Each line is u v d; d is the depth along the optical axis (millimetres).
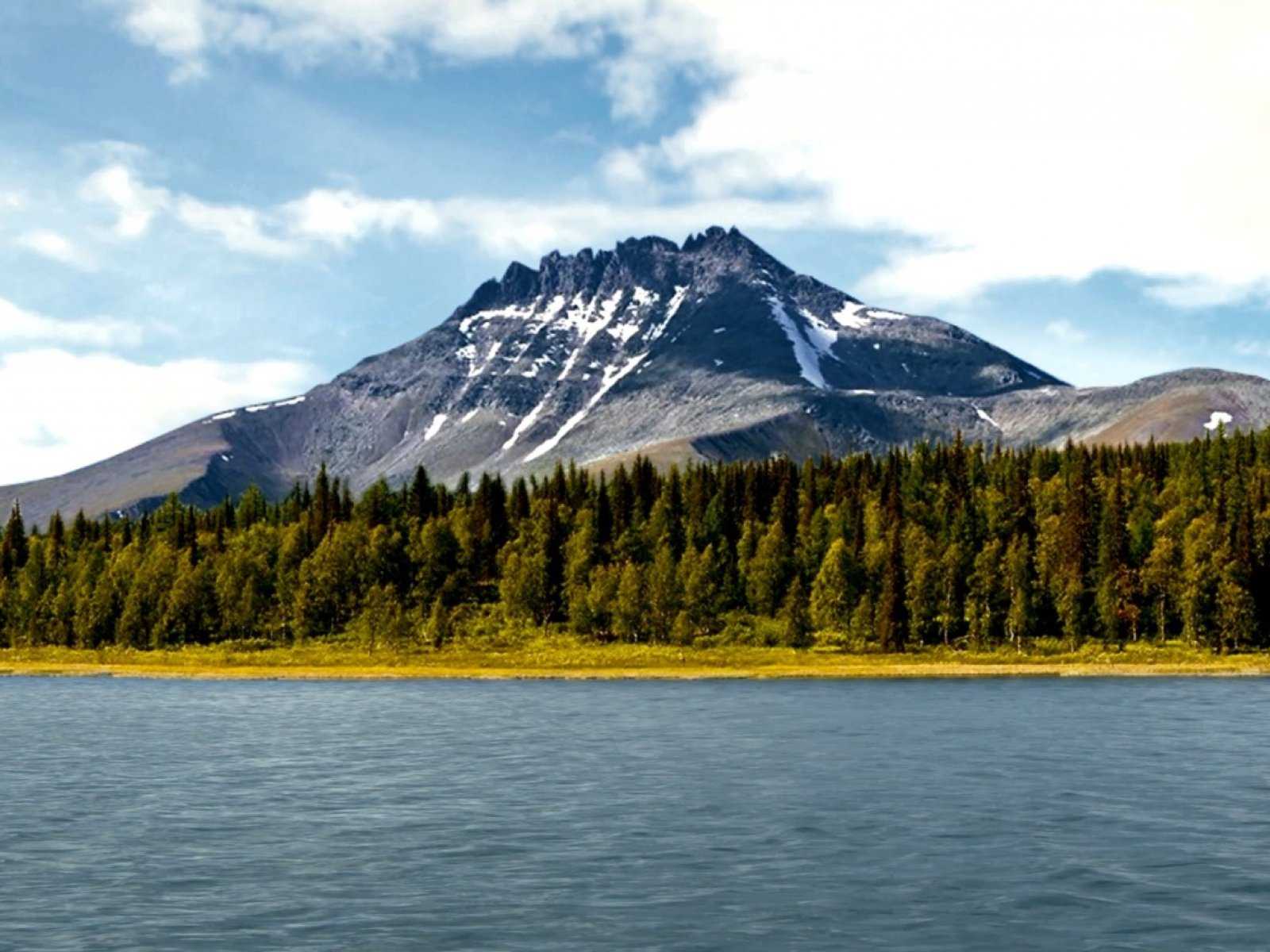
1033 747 87875
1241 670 168000
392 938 40688
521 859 52062
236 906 44688
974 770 76688
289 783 74312
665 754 86438
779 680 164875
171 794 70125
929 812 62406
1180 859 51094
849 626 198125
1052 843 54562
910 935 40562
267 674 182375
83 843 55969
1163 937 40156
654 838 56406
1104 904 44094
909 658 183625
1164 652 184625
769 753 86500
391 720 114938
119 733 103938
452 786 72562
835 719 110750
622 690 150125
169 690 157625
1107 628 192750
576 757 85750
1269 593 190125
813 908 43750
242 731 105438
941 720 108062
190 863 51719
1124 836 55812
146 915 43625
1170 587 195125
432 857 52656
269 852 53844
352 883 48031
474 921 42531
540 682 165875
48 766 82812
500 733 102125
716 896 45531
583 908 44125
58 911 44156
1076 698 130375
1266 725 101750
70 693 154250
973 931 40969
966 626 199875
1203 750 85750
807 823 59688
